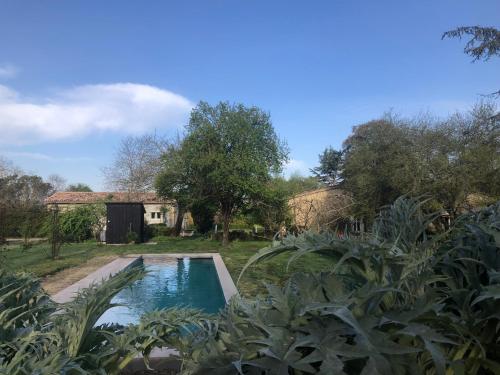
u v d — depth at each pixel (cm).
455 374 180
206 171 2470
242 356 163
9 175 4431
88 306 265
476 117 2366
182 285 1378
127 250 2183
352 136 3941
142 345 276
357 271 204
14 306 302
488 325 205
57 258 1712
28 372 206
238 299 215
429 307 168
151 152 4034
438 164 2288
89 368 258
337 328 158
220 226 3078
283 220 2648
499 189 2216
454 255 236
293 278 193
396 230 235
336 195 2886
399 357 156
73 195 4269
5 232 1886
